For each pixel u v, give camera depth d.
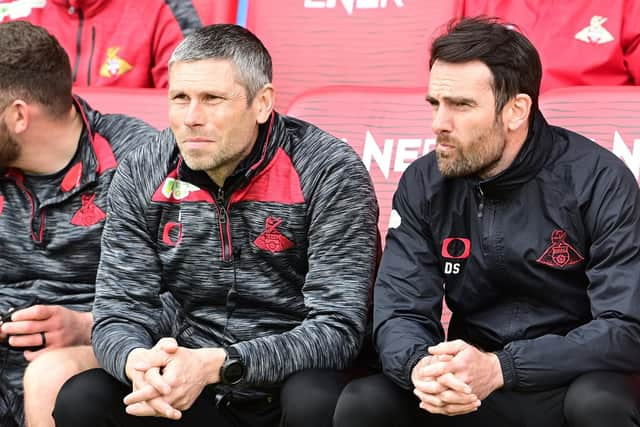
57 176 10.27
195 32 8.81
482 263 8.65
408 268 8.82
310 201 9.01
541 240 8.49
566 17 13.48
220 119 8.65
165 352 8.27
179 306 9.59
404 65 12.98
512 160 8.48
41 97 9.98
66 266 10.29
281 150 9.09
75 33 14.67
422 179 8.94
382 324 8.65
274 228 9.03
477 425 8.35
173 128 8.76
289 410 8.30
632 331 8.04
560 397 8.17
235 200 9.02
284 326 9.25
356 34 13.29
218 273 9.17
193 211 9.12
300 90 13.43
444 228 8.79
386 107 11.26
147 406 8.21
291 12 13.61
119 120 10.54
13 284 10.44
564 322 8.61
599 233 8.36
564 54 13.40
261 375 8.48
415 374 8.00
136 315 9.23
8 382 10.30
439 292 8.85
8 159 10.12
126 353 8.59
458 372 7.76
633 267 8.23
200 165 8.70
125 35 14.51
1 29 10.04
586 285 8.56
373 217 9.16
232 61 8.67
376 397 8.02
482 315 8.85
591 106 10.68
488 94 8.26
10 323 9.64
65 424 8.52
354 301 8.91
